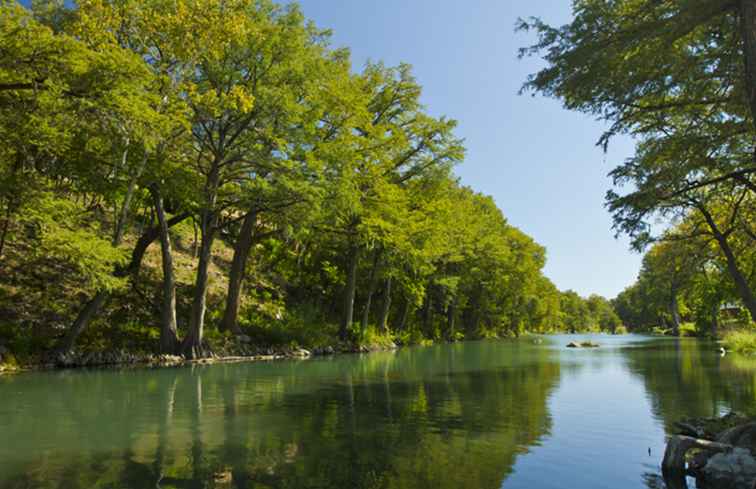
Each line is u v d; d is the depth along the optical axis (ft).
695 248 67.26
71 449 28.25
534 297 268.62
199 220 88.99
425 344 159.53
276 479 23.22
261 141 79.10
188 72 71.77
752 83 29.71
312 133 80.53
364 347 118.42
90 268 62.49
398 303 175.01
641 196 39.73
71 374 61.21
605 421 37.60
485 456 27.71
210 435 31.78
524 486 22.91
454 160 113.50
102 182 70.49
